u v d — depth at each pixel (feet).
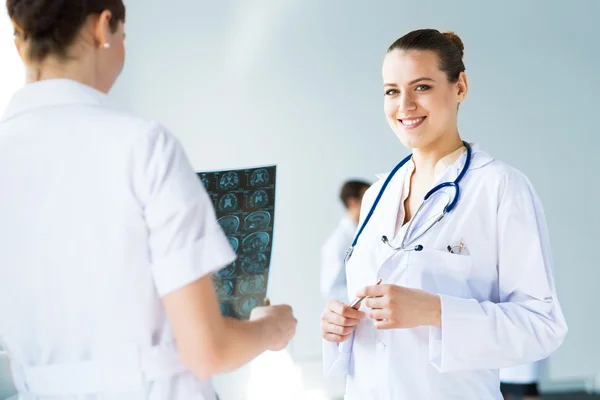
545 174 17.17
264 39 16.70
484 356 4.48
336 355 5.15
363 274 5.07
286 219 16.47
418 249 4.77
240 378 15.43
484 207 4.74
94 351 3.38
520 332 4.44
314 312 16.28
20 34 3.52
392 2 16.90
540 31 17.22
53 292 3.41
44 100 3.48
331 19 16.79
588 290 17.01
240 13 16.74
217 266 3.34
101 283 3.34
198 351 3.27
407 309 4.43
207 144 16.61
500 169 4.78
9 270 3.48
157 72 16.58
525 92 17.17
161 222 3.27
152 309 3.38
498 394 4.81
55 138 3.41
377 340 4.83
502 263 4.67
